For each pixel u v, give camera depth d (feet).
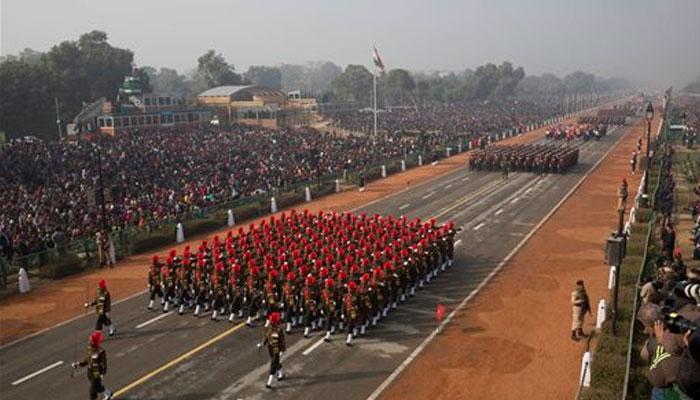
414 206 154.92
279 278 78.84
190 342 73.05
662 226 111.04
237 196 153.48
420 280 91.81
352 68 651.66
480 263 104.22
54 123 320.70
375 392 59.62
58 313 84.94
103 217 112.16
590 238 120.16
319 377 63.16
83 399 59.62
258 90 446.19
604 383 57.67
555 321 77.41
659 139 268.00
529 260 105.40
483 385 60.75
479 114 504.02
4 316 83.92
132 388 61.21
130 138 249.55
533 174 203.10
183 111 351.25
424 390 59.93
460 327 76.13
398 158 229.04
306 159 211.82
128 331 77.05
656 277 69.46
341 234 99.30
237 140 258.37
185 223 130.31
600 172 204.85
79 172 166.61
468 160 237.25
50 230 110.93
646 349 24.20
